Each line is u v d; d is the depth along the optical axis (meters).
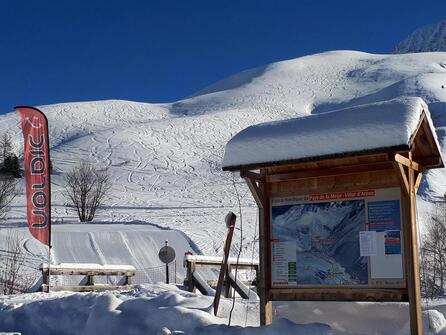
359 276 9.56
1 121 103.62
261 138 9.87
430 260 20.27
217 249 32.28
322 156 9.18
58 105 120.31
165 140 83.00
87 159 71.19
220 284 10.80
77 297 12.06
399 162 9.00
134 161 71.12
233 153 9.98
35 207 18.14
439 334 9.39
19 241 31.91
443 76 121.88
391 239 9.37
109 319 10.78
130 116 116.81
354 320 10.22
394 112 8.96
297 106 126.75
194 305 11.08
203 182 62.31
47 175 18.17
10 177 56.81
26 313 12.20
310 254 10.05
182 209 47.66
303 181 10.27
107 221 41.50
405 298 9.16
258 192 10.39
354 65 160.12
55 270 17.81
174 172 67.50
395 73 140.88
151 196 55.06
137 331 10.38
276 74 157.38
